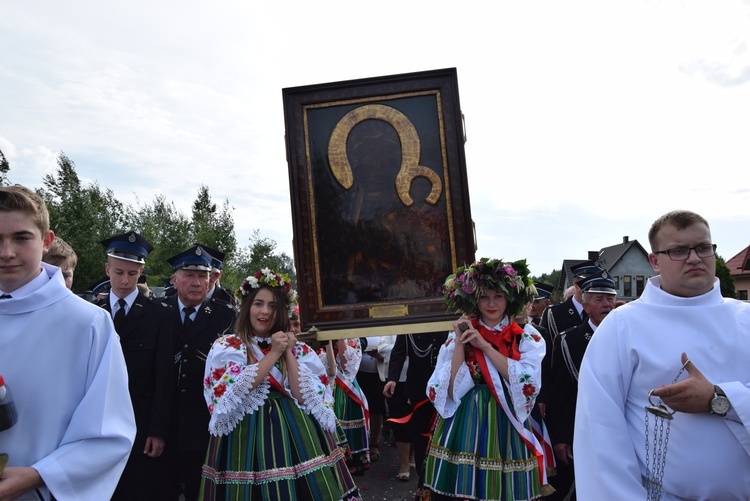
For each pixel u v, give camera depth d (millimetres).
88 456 2311
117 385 2490
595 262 5953
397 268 4801
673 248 2576
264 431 3752
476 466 4066
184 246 34188
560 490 4832
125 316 4570
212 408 3809
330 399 4156
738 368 2443
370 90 4863
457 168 4781
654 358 2512
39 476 2176
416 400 5711
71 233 28031
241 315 4145
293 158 4848
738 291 34938
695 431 2391
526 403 4086
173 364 4598
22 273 2387
